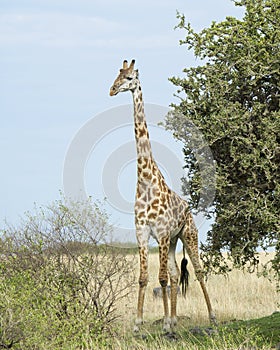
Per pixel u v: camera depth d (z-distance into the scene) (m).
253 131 24.06
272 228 23.16
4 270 25.11
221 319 34.22
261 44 24.09
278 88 23.92
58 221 27.69
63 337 22.02
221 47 24.56
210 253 25.45
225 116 23.39
